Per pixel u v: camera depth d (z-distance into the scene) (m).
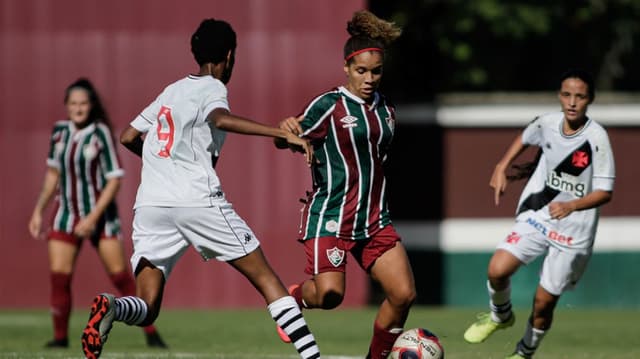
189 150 21.28
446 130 49.72
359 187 23.19
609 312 47.59
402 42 73.06
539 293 26.94
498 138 49.66
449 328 40.22
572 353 32.62
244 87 45.62
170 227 21.39
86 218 32.16
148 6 45.88
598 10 74.31
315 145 23.44
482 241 49.62
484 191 49.72
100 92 45.75
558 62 76.62
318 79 45.72
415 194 49.75
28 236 46.03
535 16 71.69
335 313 45.72
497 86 76.69
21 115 45.94
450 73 74.69
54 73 45.91
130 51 45.81
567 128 26.69
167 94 21.75
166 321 41.78
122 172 32.69
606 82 76.75
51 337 36.59
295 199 45.81
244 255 21.36
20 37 45.88
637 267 49.53
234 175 45.75
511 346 34.16
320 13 45.69
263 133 20.84
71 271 33.03
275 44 45.66
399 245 23.25
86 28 45.84
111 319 20.73
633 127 49.44
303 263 45.88
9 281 46.06
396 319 23.20
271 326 40.16
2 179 45.94
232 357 29.31
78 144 32.69
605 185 26.19
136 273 21.75
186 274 46.31
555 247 26.73
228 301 46.34
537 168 27.55
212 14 45.69
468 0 71.50
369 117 23.14
